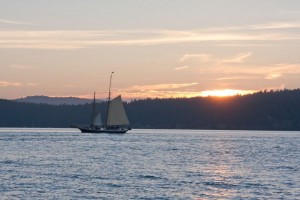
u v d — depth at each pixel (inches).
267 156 5541.3
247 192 3016.7
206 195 2925.7
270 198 2847.0
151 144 7687.0
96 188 3083.2
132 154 5580.7
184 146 7347.4
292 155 5689.0
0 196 2824.8
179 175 3708.2
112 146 7017.7
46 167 4106.8
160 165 4389.8
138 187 3134.8
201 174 3784.5
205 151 6294.3
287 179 3531.0
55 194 2891.2
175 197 2861.7
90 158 4992.6
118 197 2842.0
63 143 7598.4
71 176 3558.1
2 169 3937.0
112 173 3750.0
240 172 3946.9
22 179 3390.7
